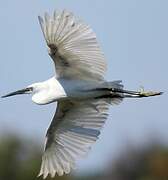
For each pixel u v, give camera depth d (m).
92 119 16.81
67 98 16.27
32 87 16.55
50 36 15.70
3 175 36.31
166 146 45.06
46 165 17.16
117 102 16.62
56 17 15.45
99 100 16.50
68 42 15.73
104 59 15.78
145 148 45.78
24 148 36.62
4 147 36.19
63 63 16.11
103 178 45.41
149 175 44.09
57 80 16.30
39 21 15.48
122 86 16.12
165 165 43.12
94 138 16.81
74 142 16.95
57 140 17.08
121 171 46.00
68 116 16.92
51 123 17.00
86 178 44.22
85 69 16.02
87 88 16.06
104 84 16.02
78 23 15.49
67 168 17.00
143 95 16.56
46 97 16.27
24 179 36.03
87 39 15.61
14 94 16.86
